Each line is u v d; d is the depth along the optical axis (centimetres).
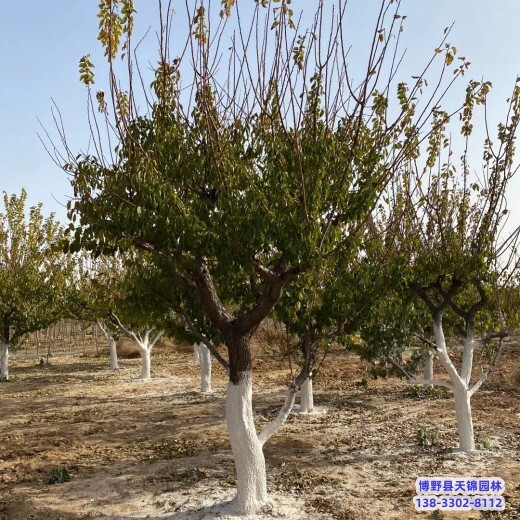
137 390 1642
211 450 934
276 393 1489
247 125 612
